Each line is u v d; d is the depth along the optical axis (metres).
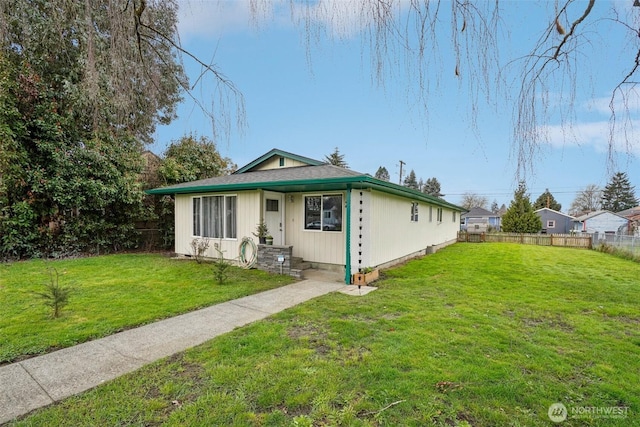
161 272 7.41
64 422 2.12
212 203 9.23
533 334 3.74
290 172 8.82
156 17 2.86
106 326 3.90
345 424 2.10
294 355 3.10
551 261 10.52
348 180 6.18
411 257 11.19
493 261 10.34
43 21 2.89
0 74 7.82
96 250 10.61
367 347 3.29
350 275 6.68
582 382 2.67
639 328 3.99
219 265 6.56
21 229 8.86
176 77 3.09
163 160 12.50
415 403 2.32
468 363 2.93
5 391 2.50
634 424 2.15
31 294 5.29
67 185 9.25
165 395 2.44
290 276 7.23
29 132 8.65
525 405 2.34
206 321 4.18
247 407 2.27
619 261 10.62
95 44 2.47
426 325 3.95
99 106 2.82
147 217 11.82
